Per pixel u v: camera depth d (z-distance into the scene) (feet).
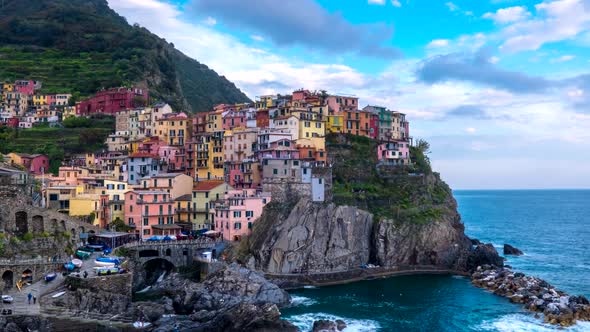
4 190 420.77
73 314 325.01
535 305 400.88
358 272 508.94
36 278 367.45
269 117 655.76
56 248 408.46
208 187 543.39
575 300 408.87
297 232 501.15
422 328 360.69
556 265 594.24
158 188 555.69
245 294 406.41
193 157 642.63
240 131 618.03
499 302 424.46
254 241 495.82
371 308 405.80
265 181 530.68
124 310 355.15
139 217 513.86
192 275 456.86
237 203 508.94
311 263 498.69
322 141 614.75
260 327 344.49
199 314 360.89
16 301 326.85
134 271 441.68
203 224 536.01
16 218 417.49
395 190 596.29
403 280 503.61
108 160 632.79
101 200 512.63
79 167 602.03
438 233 555.28
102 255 426.92
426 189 611.88
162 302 392.47
